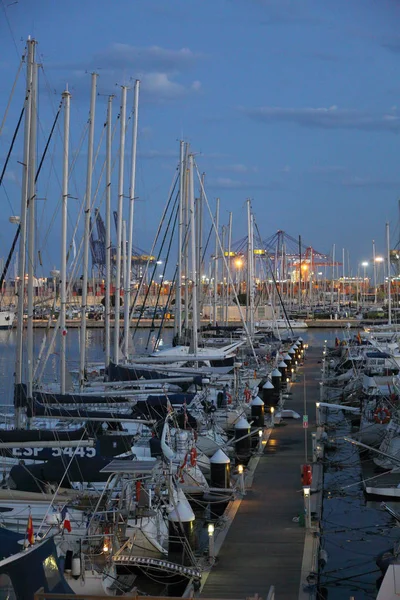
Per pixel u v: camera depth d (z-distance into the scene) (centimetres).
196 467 3341
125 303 5284
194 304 5675
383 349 6228
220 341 7100
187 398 3841
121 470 2575
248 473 3641
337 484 3656
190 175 6172
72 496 2692
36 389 4006
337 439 4425
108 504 2605
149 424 3509
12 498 2656
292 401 5722
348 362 7156
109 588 2323
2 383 6319
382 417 4250
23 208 3591
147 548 2612
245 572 2488
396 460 3619
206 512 3200
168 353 5606
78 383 4653
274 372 5772
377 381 5056
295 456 4006
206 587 2381
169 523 2645
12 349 9025
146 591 2462
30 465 2797
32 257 3638
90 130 4784
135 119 5428
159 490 2752
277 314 13450
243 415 4250
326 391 6122
